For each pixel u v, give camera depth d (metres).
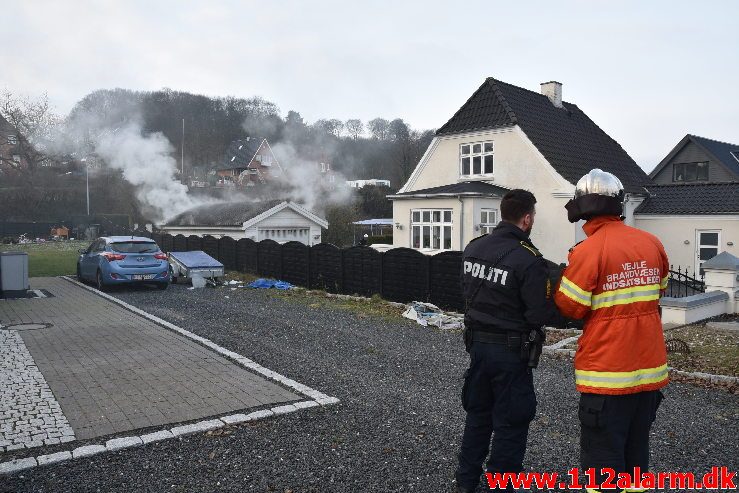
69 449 4.58
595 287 3.16
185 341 8.66
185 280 17.03
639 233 3.26
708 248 20.11
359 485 3.99
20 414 5.36
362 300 13.45
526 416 3.65
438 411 5.53
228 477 4.10
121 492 3.88
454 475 4.16
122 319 10.62
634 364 3.11
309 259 16.12
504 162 20.56
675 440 4.88
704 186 21.33
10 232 45.72
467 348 3.86
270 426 5.11
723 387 6.55
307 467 4.27
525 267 3.56
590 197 3.27
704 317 11.05
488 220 18.91
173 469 4.23
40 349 8.10
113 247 14.84
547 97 24.22
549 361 7.67
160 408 5.55
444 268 12.10
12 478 4.08
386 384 6.46
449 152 22.30
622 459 3.13
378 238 33.09
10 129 43.31
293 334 9.30
